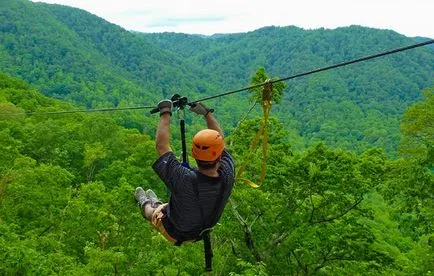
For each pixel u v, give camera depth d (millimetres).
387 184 21594
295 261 23875
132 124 112812
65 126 63188
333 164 21797
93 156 51594
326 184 21531
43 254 19078
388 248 38469
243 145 22891
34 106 82625
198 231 4289
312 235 21750
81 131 60812
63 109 85562
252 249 22188
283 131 23672
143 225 21938
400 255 35906
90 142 59062
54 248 21766
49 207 28750
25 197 28391
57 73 197500
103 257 18844
